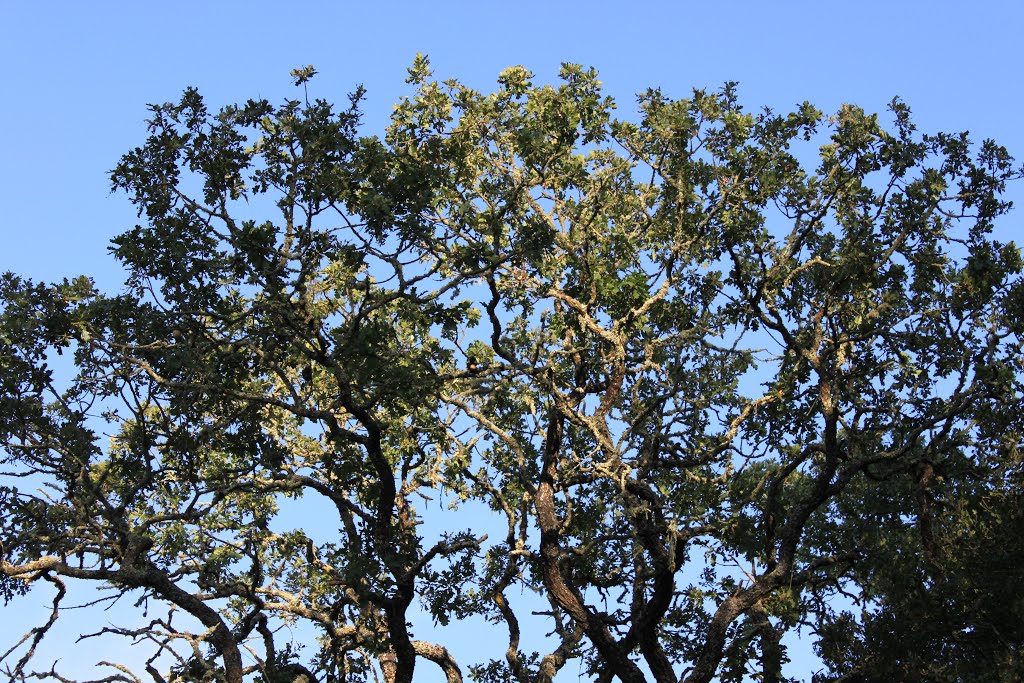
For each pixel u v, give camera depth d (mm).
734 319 20719
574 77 22953
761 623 19531
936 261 20047
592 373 21984
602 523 22094
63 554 17359
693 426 20562
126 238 17422
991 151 19906
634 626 19016
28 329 17719
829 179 20484
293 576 21594
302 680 18578
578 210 21797
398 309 20328
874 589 19766
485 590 21578
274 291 17609
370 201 17500
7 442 17797
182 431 18609
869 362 20828
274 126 17906
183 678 17359
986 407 19453
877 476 20062
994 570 18578
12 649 16828
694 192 21031
